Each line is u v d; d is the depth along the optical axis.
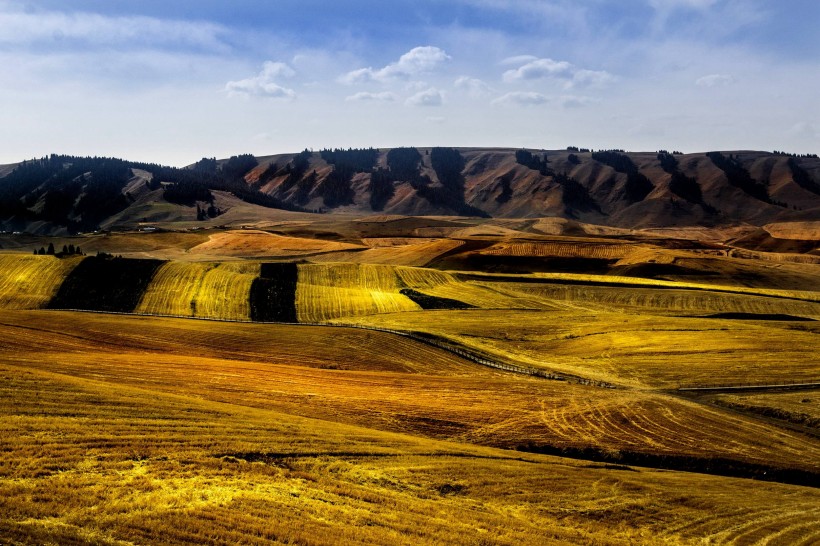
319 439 37.38
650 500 34.78
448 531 25.95
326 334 86.69
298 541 22.47
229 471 29.05
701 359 76.25
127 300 103.62
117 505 23.16
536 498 33.00
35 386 39.59
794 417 56.62
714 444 48.91
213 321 92.94
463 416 51.81
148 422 35.22
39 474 25.27
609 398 60.31
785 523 33.25
